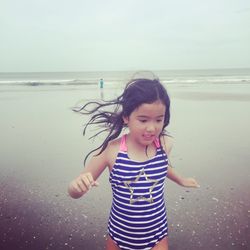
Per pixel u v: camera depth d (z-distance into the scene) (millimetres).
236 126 9109
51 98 17984
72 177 4906
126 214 1895
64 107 13930
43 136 8039
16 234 3164
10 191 4285
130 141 1912
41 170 5254
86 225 3342
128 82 1881
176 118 10750
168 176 2262
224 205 3779
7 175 4965
